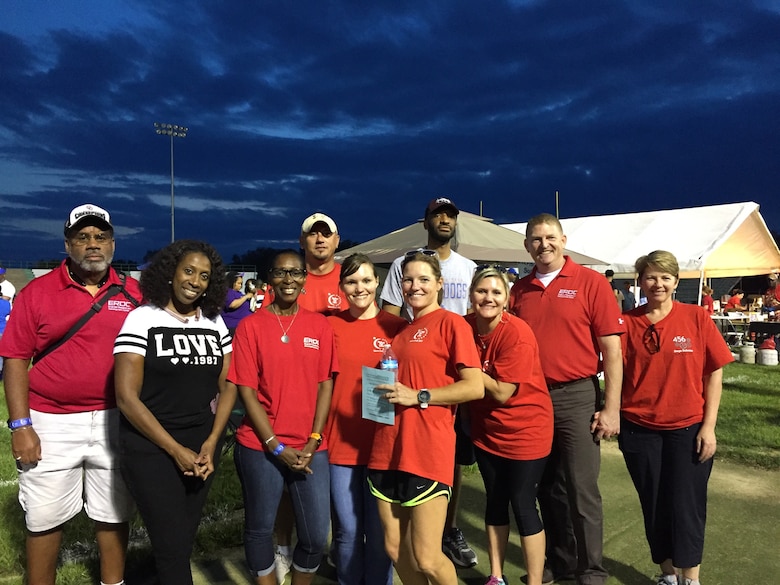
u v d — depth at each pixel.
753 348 14.30
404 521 2.74
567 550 3.52
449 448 2.69
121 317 2.96
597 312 3.26
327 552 3.99
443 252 4.25
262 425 2.77
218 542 4.03
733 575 3.59
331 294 3.90
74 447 2.92
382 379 2.63
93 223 2.85
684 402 3.18
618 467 5.83
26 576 3.43
